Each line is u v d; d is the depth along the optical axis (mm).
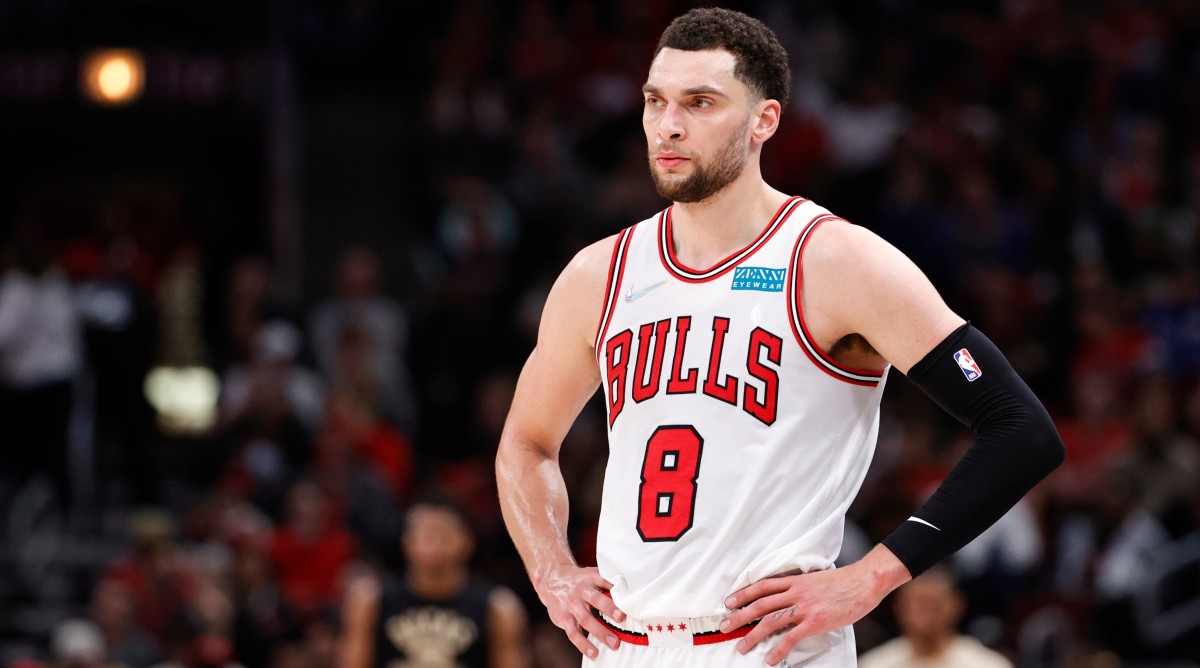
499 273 43406
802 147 45719
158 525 33656
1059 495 34438
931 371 10727
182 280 46438
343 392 38656
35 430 38344
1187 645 29312
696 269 11320
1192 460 32938
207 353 46219
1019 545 32250
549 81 49312
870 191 45219
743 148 11086
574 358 12062
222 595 31891
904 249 43406
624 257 11695
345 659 25203
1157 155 48531
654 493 11016
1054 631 29812
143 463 40500
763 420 10883
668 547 10898
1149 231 45500
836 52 49969
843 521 11000
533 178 45562
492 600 25016
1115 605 29719
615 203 43844
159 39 49531
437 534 24750
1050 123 49594
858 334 11000
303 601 33500
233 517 35281
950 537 10500
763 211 11383
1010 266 44438
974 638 30516
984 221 44594
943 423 37938
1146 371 36938
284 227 49750
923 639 24375
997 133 48000
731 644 10781
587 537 33531
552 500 12188
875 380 11227
